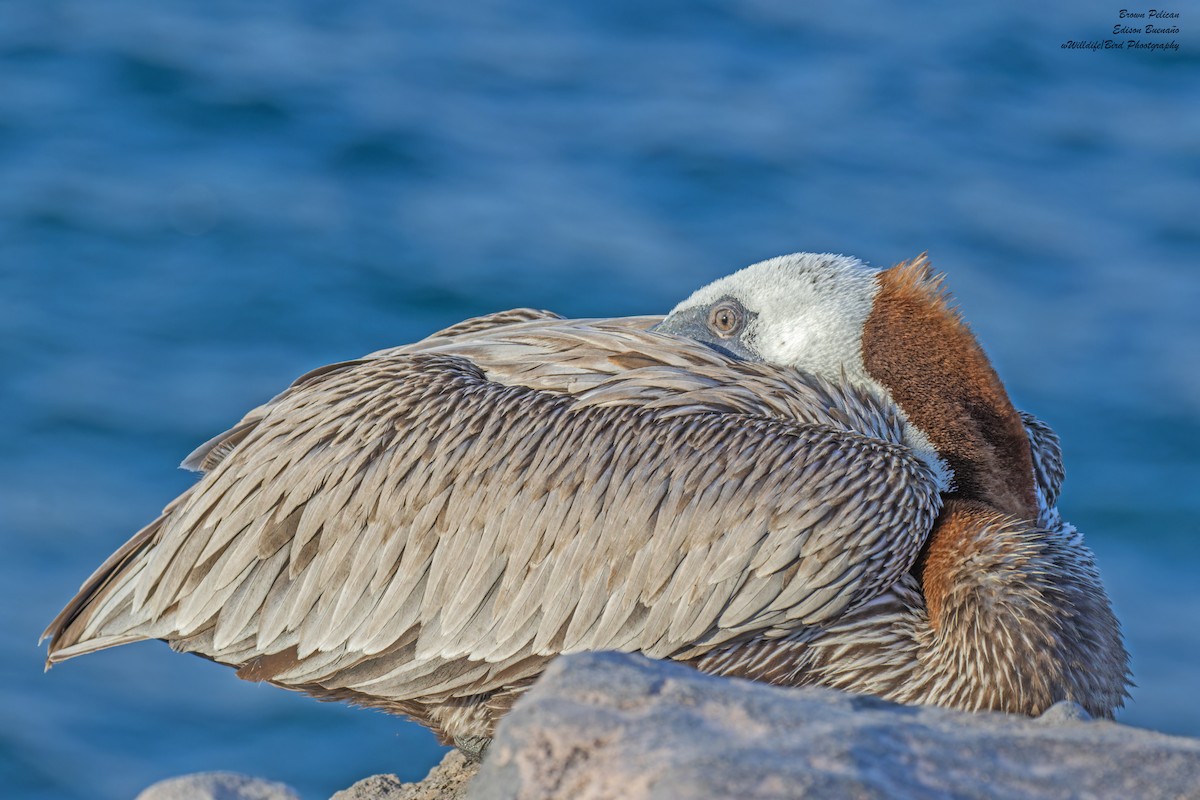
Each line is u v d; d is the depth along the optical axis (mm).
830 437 7035
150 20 31922
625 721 4352
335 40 32000
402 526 7023
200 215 25641
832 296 7809
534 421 7094
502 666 6938
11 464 19797
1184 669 16328
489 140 28391
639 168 27438
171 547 7270
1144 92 31109
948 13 34250
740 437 6977
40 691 15758
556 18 33875
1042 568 6738
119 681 16047
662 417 7062
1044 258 24984
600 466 6949
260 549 7121
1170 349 22562
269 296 23797
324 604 7051
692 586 6816
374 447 7117
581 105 29891
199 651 7258
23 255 24500
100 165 27016
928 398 7527
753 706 4488
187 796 4730
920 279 7723
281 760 15070
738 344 7980
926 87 30984
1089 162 28312
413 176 27094
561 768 4223
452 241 24969
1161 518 19312
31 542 18141
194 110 28750
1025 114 30203
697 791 3969
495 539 6938
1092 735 4562
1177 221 26188
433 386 7238
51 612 16891
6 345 22219
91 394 21297
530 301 23516
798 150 28219
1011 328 23047
